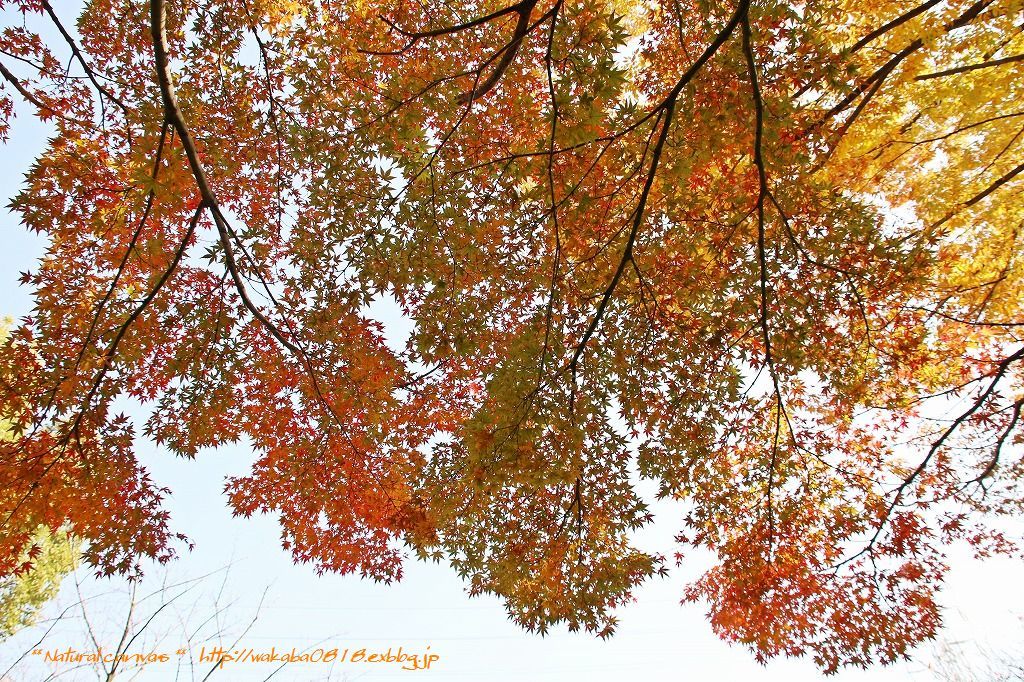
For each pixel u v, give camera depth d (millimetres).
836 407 8211
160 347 6656
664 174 6105
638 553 6691
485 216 6613
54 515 6453
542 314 6996
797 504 7316
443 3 6754
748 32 5051
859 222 6336
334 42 6715
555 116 5332
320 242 6523
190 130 6504
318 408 7125
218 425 7012
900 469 8625
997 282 8555
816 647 7660
